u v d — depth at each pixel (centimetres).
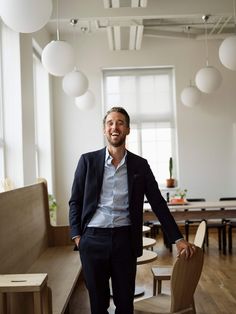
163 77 894
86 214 228
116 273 226
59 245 475
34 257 400
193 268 242
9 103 545
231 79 873
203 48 873
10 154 544
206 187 874
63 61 448
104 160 231
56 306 278
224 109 874
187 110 875
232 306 408
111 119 230
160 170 898
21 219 360
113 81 897
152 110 894
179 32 841
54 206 719
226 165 874
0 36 542
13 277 218
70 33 867
